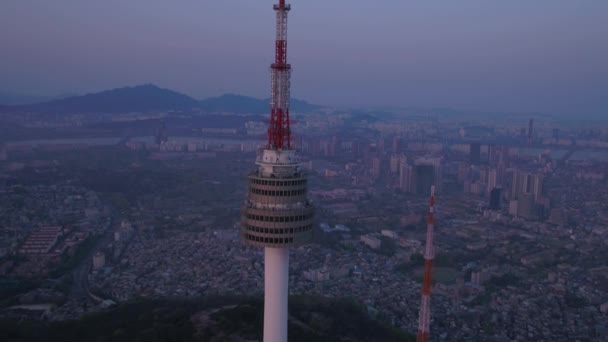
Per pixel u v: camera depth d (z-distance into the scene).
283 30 164.12
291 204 163.62
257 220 162.50
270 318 171.12
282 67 164.12
